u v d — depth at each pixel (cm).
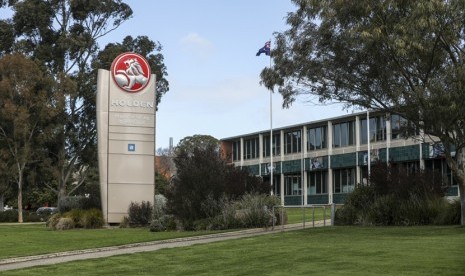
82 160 5369
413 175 2383
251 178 2683
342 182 5734
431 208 2211
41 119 4794
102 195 3075
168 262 1415
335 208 2545
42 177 5162
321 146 5997
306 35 2020
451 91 1681
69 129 5219
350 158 5562
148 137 3172
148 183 3134
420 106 1794
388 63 1844
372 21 1750
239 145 7294
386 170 2470
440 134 1858
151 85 3219
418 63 1822
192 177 2550
